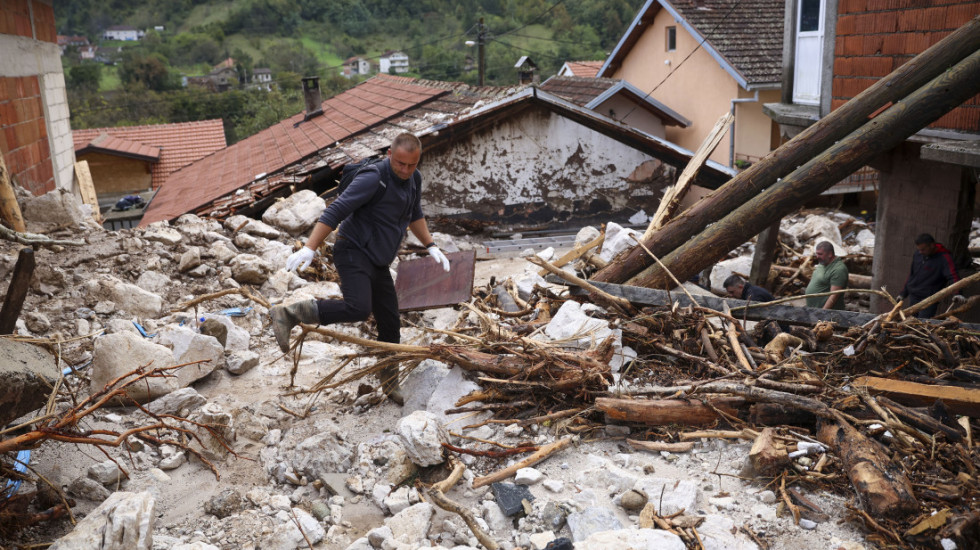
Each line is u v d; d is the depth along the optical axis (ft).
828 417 12.19
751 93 63.21
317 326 14.11
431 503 11.48
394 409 15.14
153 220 38.01
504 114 41.86
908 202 29.17
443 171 42.39
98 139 87.66
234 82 216.54
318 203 31.78
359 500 11.80
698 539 9.90
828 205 58.49
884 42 28.14
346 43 287.89
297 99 185.26
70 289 20.61
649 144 44.52
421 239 15.16
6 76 32.42
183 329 16.29
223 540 10.69
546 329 16.49
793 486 11.40
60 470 12.41
